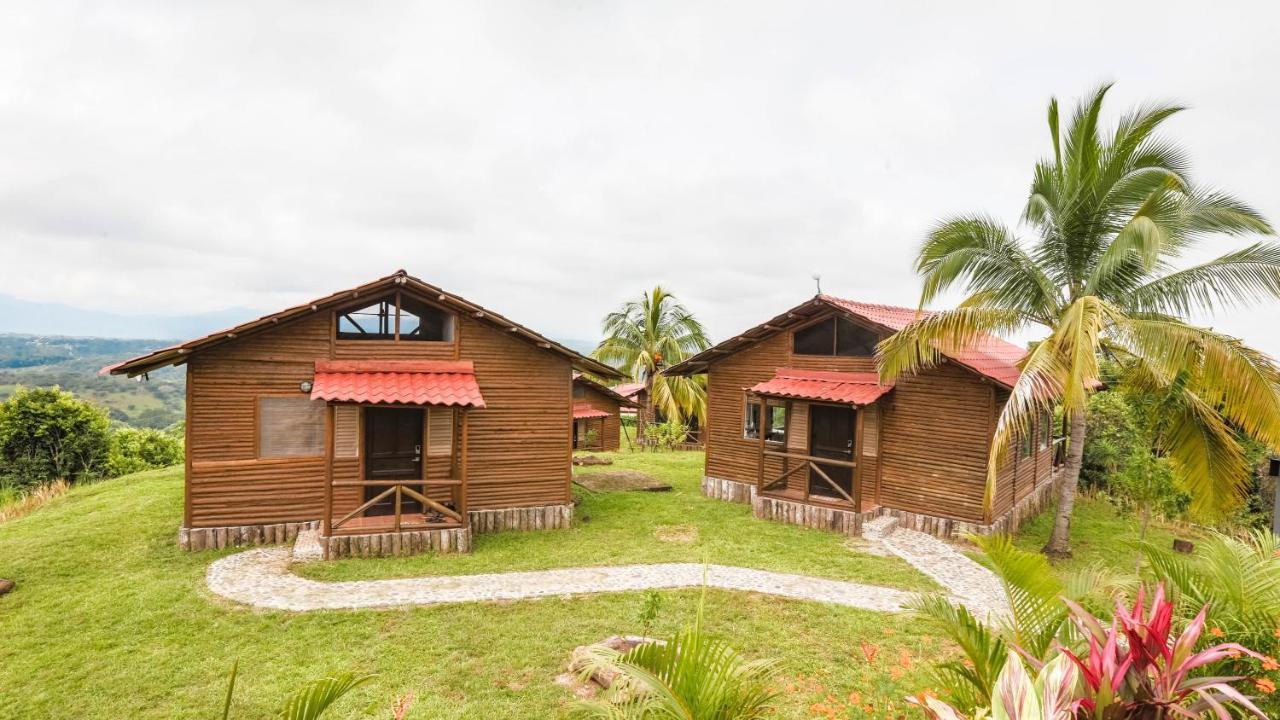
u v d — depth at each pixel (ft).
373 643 27.81
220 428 40.29
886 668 23.94
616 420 90.89
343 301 41.96
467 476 45.21
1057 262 40.29
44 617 30.12
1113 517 54.90
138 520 45.03
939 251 41.34
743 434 55.21
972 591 34.45
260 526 41.11
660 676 13.56
